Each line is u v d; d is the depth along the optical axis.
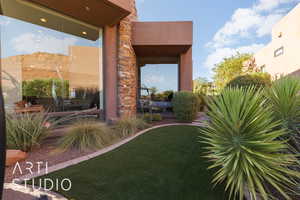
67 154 2.72
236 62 14.71
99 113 4.98
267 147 1.36
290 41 7.93
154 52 7.49
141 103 7.25
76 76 6.25
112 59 5.13
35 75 5.59
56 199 1.58
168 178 1.99
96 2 3.65
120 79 5.34
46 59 5.93
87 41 5.81
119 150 2.97
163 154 2.79
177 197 1.62
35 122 2.92
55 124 3.70
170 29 6.45
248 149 1.40
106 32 4.95
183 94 5.91
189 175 2.06
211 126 1.88
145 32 6.47
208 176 2.04
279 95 1.95
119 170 2.18
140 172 2.13
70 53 6.20
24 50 5.18
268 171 1.39
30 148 2.78
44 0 3.54
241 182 1.41
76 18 4.42
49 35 5.49
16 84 4.95
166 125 5.33
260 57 11.86
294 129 1.80
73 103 5.67
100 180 1.92
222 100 1.71
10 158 2.09
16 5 3.71
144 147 3.14
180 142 3.47
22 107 4.02
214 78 17.16
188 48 6.93
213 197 1.63
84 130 3.15
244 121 1.51
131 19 6.40
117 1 3.80
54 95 6.00
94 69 5.66
